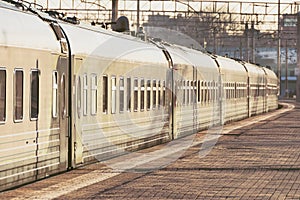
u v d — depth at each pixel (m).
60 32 36.84
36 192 31.33
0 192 30.75
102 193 31.45
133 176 37.69
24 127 32.06
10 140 30.67
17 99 31.36
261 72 127.75
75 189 32.50
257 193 32.28
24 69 32.06
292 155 51.03
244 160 47.03
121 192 31.88
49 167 35.06
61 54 36.50
